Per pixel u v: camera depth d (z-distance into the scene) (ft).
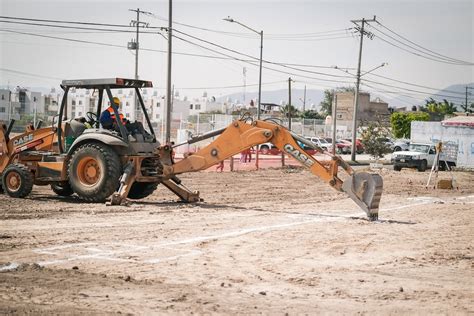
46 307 21.72
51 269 28.63
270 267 31.40
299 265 32.12
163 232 40.81
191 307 22.81
